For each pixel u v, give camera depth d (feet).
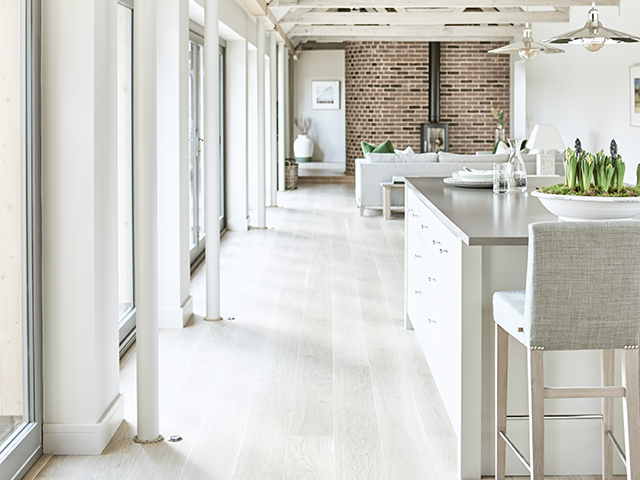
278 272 18.80
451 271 8.21
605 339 6.40
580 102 31.22
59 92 8.01
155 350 8.70
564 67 33.50
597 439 7.88
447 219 8.27
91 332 8.25
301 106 51.65
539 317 6.36
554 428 7.88
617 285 6.30
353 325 13.84
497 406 7.47
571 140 32.58
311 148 50.52
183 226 13.97
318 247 22.52
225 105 25.86
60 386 8.32
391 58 45.09
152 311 8.63
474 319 7.59
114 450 8.46
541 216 8.46
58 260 8.19
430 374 11.06
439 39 44.11
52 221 8.14
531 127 39.70
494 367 7.75
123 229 13.15
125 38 12.94
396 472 7.88
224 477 7.76
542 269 6.28
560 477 7.90
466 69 45.27
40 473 7.87
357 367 11.39
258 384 10.62
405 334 13.24
